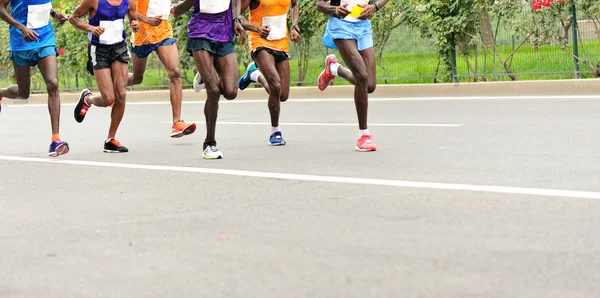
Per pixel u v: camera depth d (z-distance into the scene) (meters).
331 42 28.39
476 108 41.34
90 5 30.16
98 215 19.73
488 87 49.72
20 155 31.62
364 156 27.20
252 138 34.16
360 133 28.66
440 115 39.03
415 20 55.16
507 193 19.77
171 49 33.31
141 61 33.56
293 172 24.38
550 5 50.66
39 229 18.56
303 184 22.27
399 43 56.47
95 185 23.98
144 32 32.97
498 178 21.88
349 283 13.49
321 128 36.62
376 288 13.17
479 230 16.44
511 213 17.72
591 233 15.86
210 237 16.92
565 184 20.62
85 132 40.31
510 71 52.91
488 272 13.76
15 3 29.72
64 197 22.34
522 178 21.73
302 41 60.44
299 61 60.72
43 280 14.65
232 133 36.34
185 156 29.31
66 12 72.19
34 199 22.30
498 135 30.81
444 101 46.16
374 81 28.48
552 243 15.30
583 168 22.97
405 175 22.98
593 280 13.15
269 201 20.25
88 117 49.19
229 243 16.36
